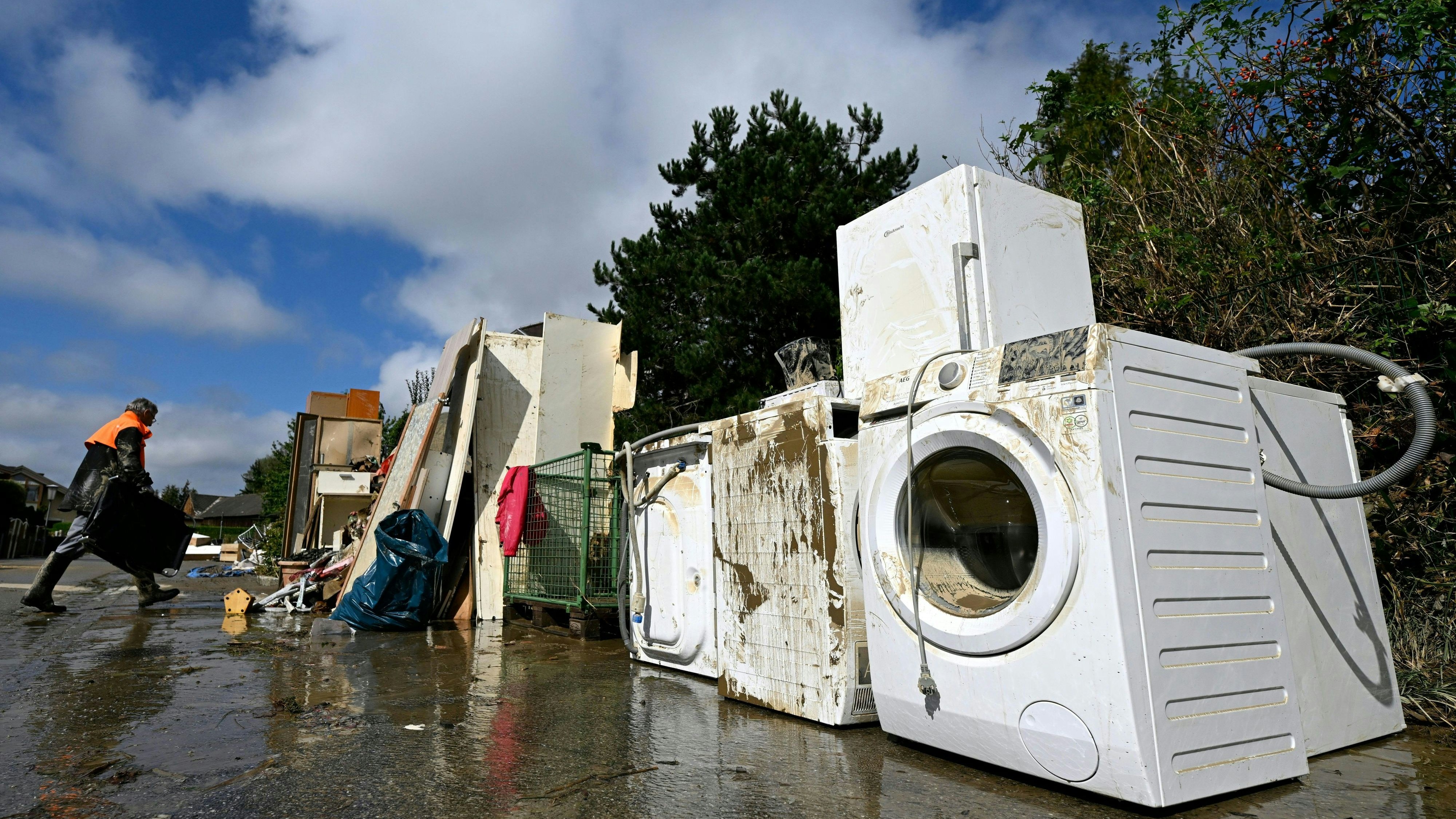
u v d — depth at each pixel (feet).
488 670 12.81
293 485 32.42
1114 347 6.23
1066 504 6.20
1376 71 12.17
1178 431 6.59
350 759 7.75
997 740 6.74
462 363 22.07
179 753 7.91
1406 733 8.52
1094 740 5.93
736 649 10.34
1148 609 5.97
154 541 22.06
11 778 7.09
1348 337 11.44
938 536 7.73
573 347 22.84
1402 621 10.07
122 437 21.09
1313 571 8.00
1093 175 16.51
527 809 6.33
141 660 13.62
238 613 21.38
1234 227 13.51
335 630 17.47
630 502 13.70
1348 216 12.65
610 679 12.01
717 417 33.17
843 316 10.00
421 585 18.43
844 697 8.64
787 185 34.27
